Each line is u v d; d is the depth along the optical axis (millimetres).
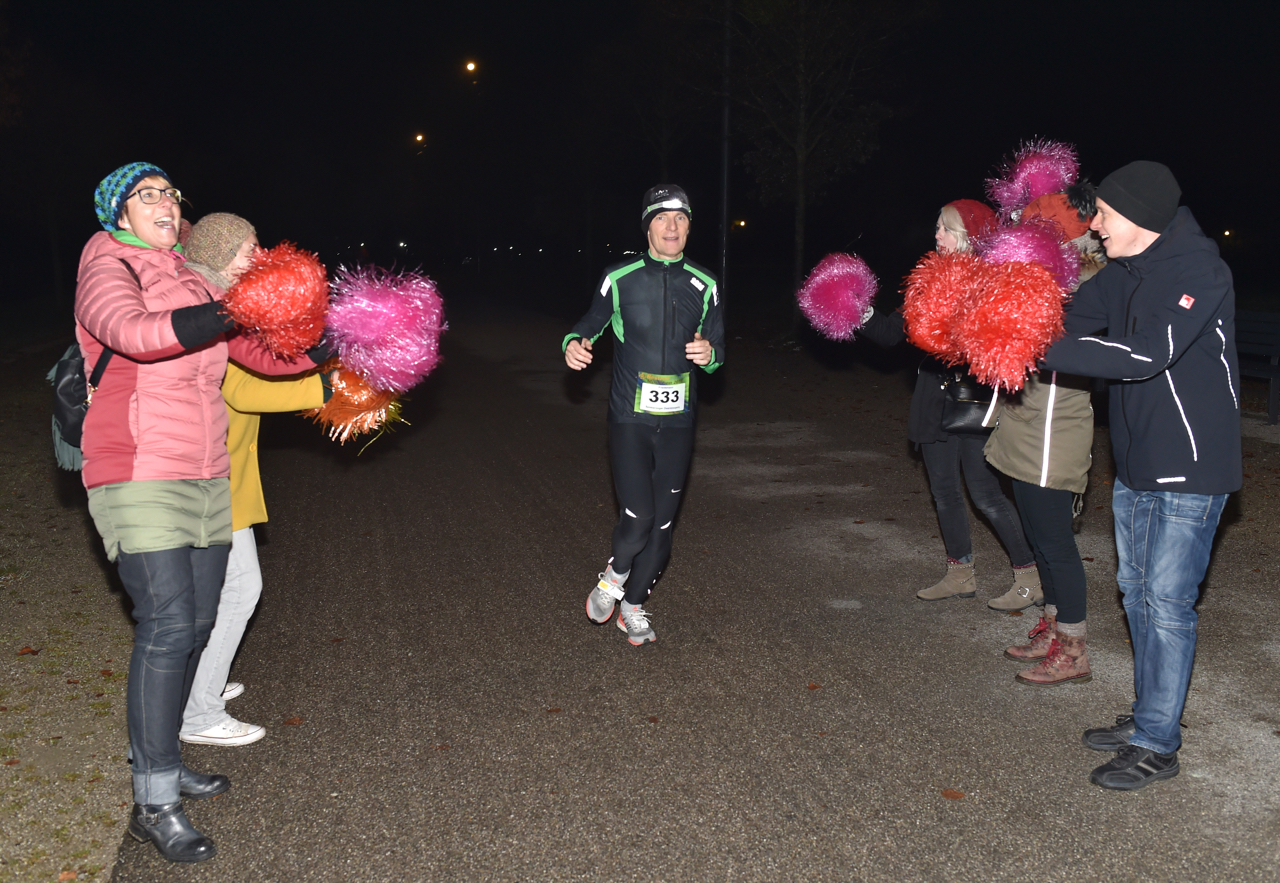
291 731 3762
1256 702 3928
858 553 5938
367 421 3623
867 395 11617
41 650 4504
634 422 4383
